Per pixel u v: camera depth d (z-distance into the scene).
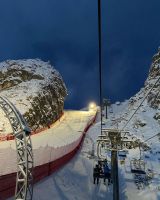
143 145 54.81
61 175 37.75
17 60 90.38
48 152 36.16
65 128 76.69
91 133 74.00
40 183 32.94
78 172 41.78
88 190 37.16
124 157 49.31
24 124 19.69
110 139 25.83
